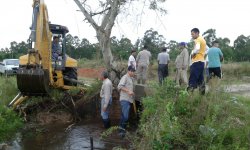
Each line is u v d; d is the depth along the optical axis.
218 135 6.80
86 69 20.48
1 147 8.79
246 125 7.02
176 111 7.92
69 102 12.30
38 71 11.09
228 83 8.84
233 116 7.40
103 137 9.59
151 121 7.39
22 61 12.49
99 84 12.58
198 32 9.24
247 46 40.44
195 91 8.38
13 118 11.22
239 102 8.38
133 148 7.57
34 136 10.01
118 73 12.46
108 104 10.62
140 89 10.95
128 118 10.89
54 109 12.24
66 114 12.07
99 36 12.65
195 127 7.18
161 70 14.38
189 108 7.94
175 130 6.98
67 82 14.06
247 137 6.68
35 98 12.38
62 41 13.68
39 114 11.93
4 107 11.34
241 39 41.16
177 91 8.60
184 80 12.49
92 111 12.27
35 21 11.69
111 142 9.08
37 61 11.36
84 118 12.15
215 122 7.11
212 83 8.53
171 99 8.23
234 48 40.91
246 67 25.17
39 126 11.19
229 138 6.82
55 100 12.30
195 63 9.16
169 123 7.09
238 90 12.46
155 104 8.51
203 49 9.18
